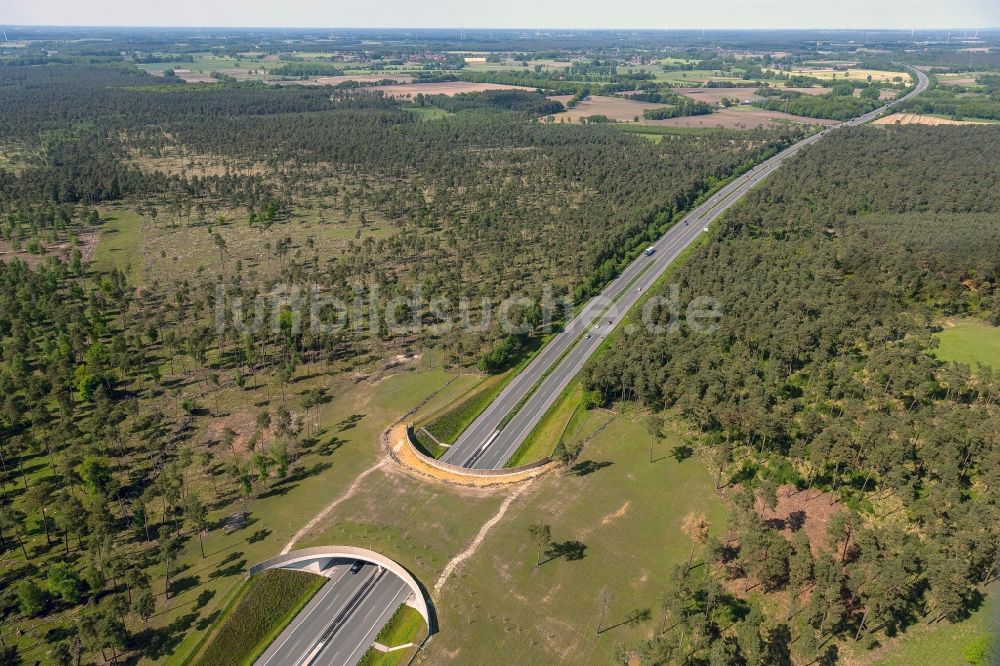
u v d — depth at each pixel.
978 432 153.38
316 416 192.38
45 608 128.50
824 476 158.88
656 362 197.75
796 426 175.00
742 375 190.75
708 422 174.38
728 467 165.38
